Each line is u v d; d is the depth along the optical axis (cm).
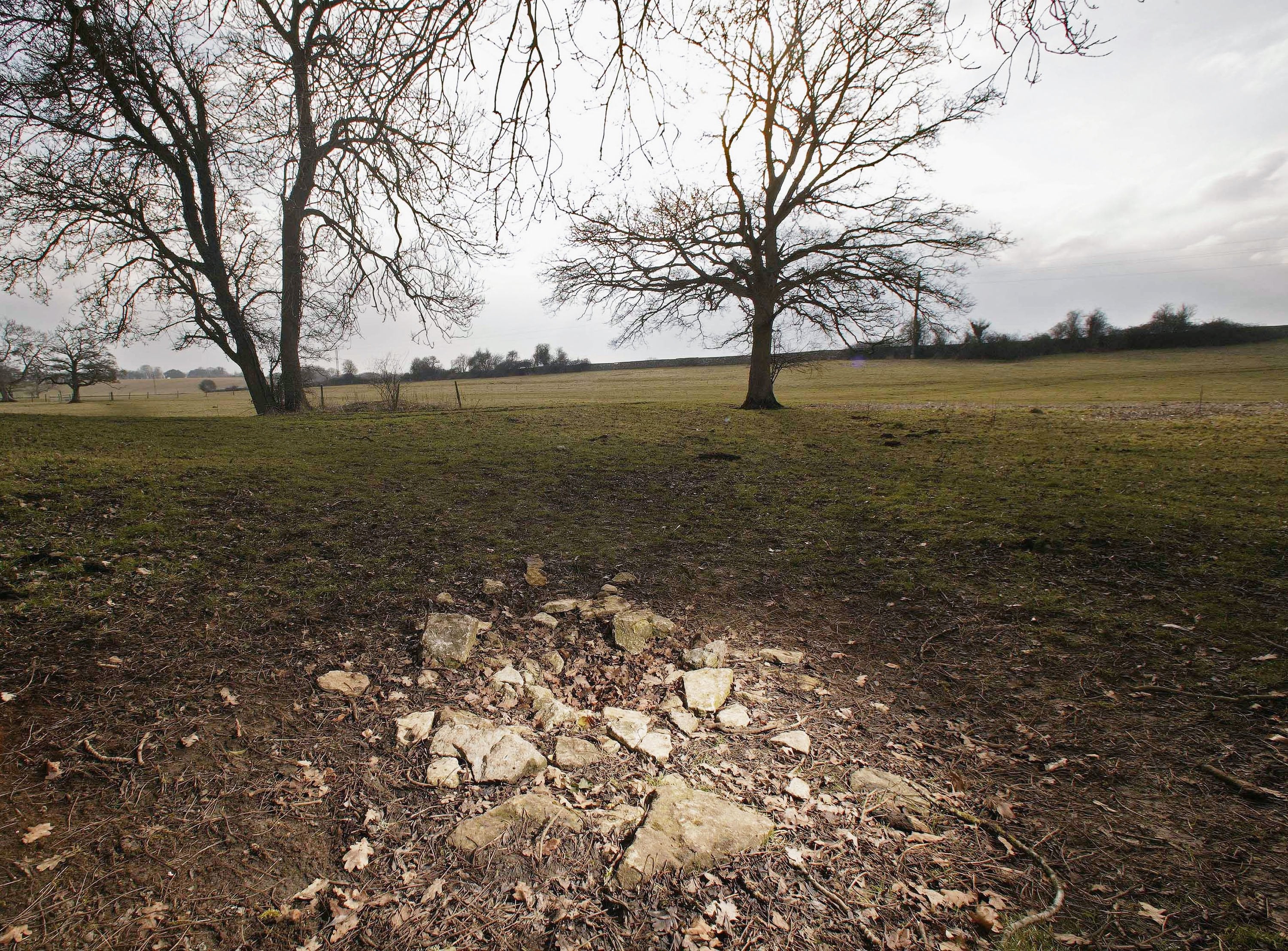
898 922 245
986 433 1545
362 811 301
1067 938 238
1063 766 347
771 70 1641
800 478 1062
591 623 520
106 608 471
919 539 732
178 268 2002
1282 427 1517
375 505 816
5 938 221
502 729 372
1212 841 290
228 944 228
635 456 1238
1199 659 450
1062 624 514
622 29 328
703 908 250
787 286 2122
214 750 336
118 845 268
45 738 328
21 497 704
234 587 534
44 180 1605
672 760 351
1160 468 1066
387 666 438
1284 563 605
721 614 551
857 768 346
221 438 1249
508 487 960
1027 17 301
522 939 235
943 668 460
